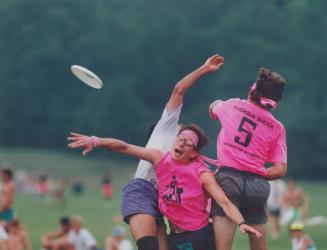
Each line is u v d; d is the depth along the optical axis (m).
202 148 31.02
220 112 31.53
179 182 30.53
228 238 30.53
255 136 30.92
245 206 30.92
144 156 30.72
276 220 105.44
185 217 30.72
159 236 31.39
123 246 75.19
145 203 31.36
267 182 31.19
